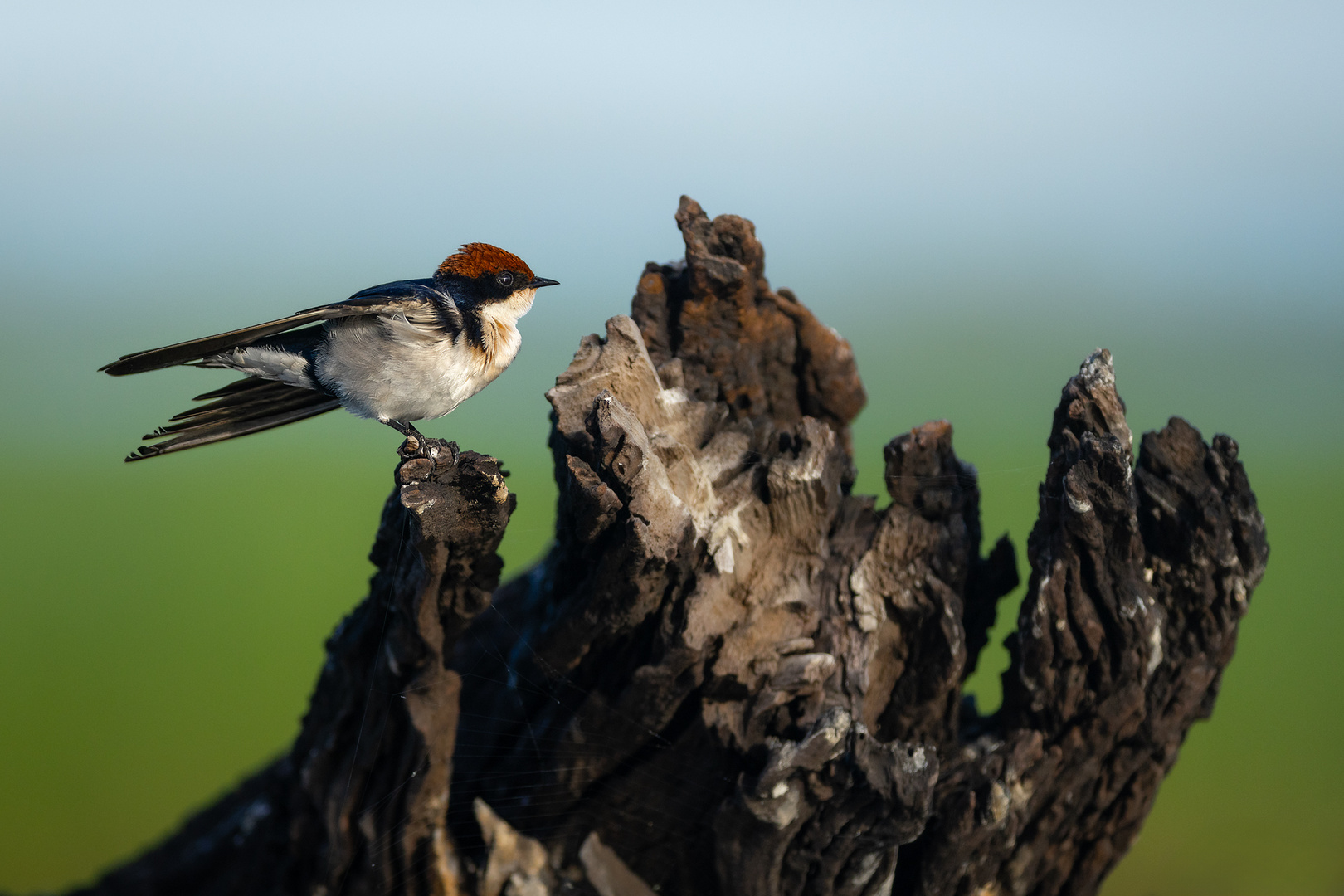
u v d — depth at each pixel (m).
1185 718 7.15
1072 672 6.97
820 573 7.39
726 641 6.90
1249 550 6.72
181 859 10.51
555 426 7.71
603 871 7.25
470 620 6.80
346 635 7.40
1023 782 6.94
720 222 8.16
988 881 7.49
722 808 6.55
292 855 7.98
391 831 7.15
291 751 8.40
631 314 8.66
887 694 7.31
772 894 6.89
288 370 7.06
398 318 6.85
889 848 6.60
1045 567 6.92
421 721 6.66
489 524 6.00
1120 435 6.88
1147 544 6.99
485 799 7.81
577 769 7.35
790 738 6.79
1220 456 6.85
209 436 7.43
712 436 7.97
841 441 9.11
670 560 6.49
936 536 7.35
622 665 7.36
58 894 10.65
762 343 8.54
